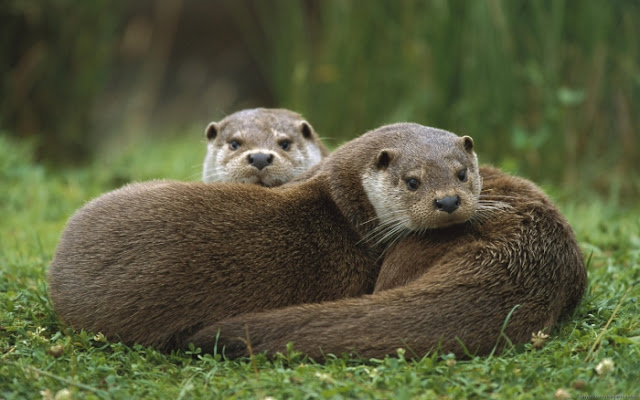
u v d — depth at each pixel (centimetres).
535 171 1620
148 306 787
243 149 1237
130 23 3081
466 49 1650
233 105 3088
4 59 2020
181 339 796
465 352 722
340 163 917
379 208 883
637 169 1616
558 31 1576
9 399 665
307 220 864
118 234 811
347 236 877
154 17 3112
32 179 1653
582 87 1617
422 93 1738
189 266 795
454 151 886
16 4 1967
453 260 781
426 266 813
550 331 789
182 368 755
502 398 650
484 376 693
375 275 873
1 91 2027
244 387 679
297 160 1248
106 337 799
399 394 638
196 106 3059
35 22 2011
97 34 2100
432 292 749
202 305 793
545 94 1584
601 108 1616
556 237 809
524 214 821
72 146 2117
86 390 692
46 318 860
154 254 796
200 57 3184
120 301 789
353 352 728
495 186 891
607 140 1623
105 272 799
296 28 2005
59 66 2062
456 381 686
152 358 770
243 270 807
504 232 802
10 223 1418
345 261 859
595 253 1099
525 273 771
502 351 742
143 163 1881
